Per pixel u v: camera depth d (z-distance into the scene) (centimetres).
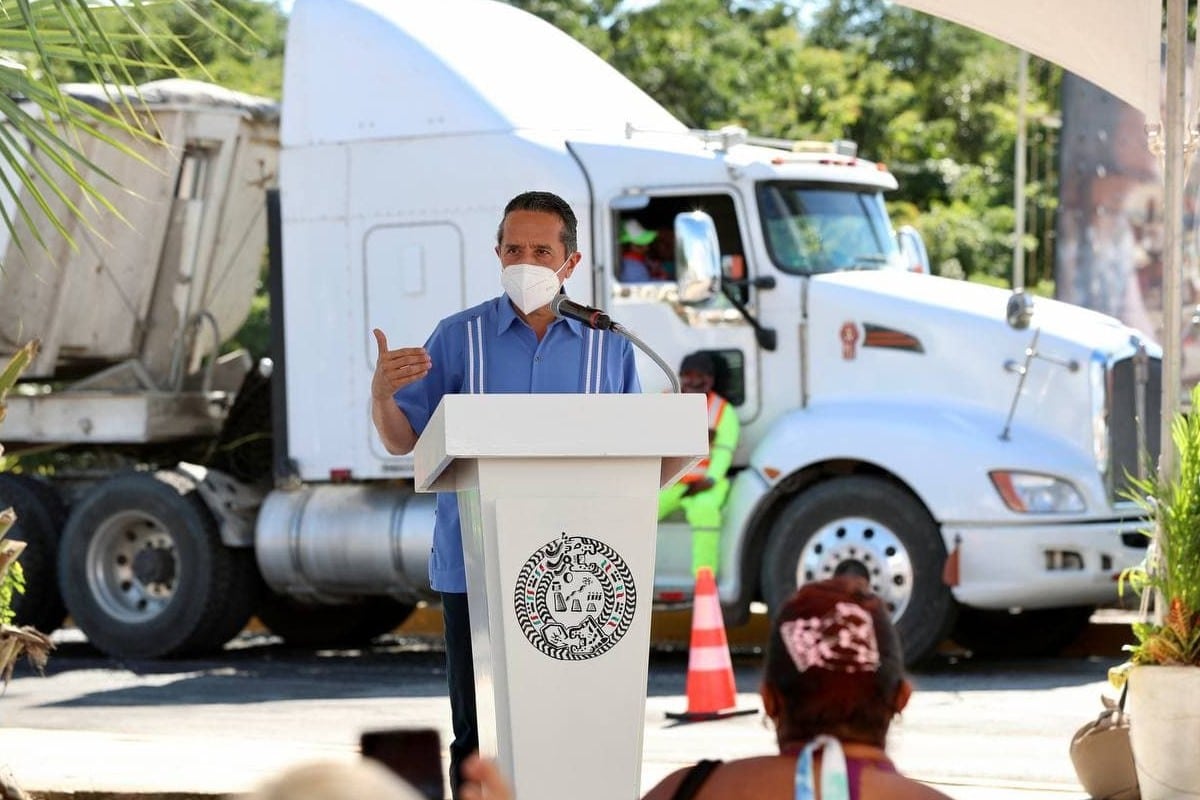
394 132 1938
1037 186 4056
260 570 2116
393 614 2355
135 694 1795
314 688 1827
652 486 710
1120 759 1070
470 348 870
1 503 2208
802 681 491
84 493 2236
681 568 1856
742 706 1620
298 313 1991
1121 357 1806
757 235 1869
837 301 1855
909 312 1836
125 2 994
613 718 705
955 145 4353
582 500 705
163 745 1295
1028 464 1773
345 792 361
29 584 2188
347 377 1977
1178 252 1121
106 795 1092
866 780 480
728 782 492
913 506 1795
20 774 1149
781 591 1827
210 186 2180
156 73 2455
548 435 696
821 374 1861
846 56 4353
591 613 705
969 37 4400
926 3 1192
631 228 1881
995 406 1809
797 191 1905
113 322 2173
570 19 3950
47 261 2083
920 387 1831
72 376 2303
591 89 1986
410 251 1933
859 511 1808
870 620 494
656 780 1195
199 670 2020
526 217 854
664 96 3988
